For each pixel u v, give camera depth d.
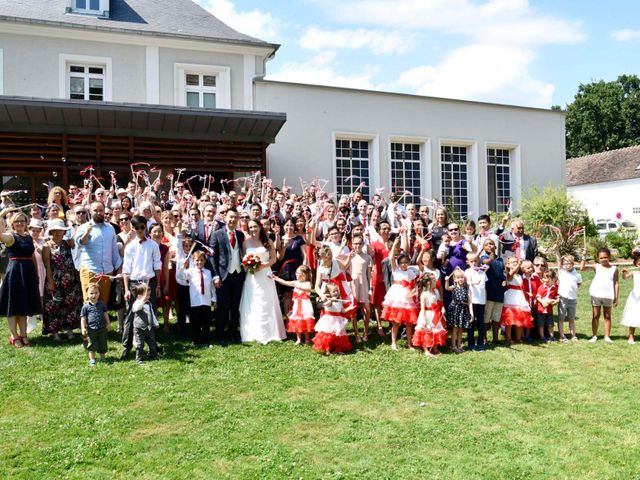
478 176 21.33
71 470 4.51
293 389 6.33
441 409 5.84
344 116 19.16
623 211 42.00
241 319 8.34
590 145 57.06
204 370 6.83
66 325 7.95
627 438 5.19
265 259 8.36
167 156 15.61
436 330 7.81
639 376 6.93
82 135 14.88
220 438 5.09
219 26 20.53
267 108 18.31
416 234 8.88
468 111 21.17
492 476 4.49
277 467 4.58
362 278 8.49
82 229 7.76
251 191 12.39
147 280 7.79
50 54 17.55
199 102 19.30
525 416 5.69
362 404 5.94
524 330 8.89
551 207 19.38
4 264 7.94
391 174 20.09
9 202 8.65
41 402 5.79
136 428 5.25
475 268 8.30
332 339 7.72
